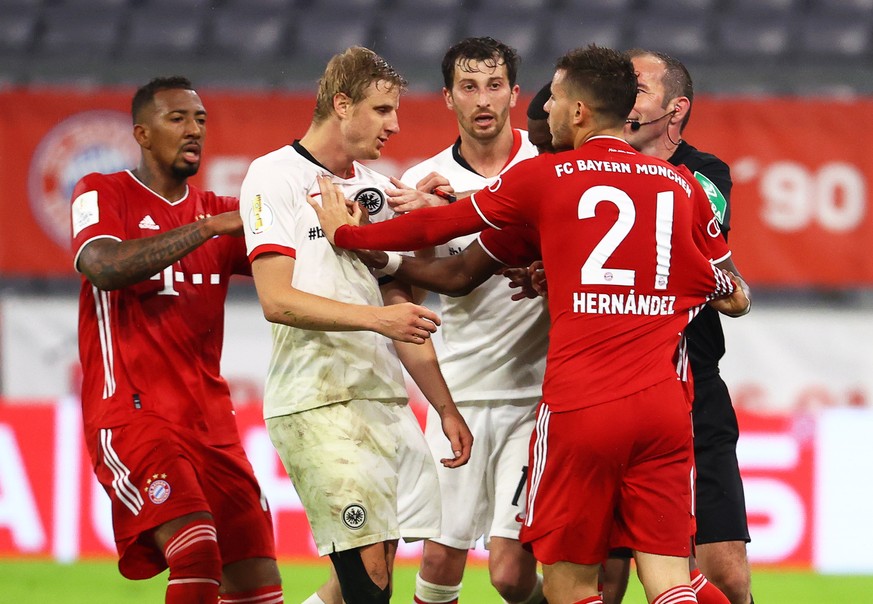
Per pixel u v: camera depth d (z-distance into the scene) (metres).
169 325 15.91
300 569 28.39
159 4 44.78
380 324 14.40
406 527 15.77
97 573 27.91
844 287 35.47
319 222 15.27
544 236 14.20
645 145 17.17
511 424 17.69
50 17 44.28
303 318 14.55
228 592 16.38
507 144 17.88
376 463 15.24
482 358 17.73
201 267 16.22
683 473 14.20
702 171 17.00
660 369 14.02
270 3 44.94
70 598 24.88
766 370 36.19
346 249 15.35
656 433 13.93
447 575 18.19
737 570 16.38
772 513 29.14
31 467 29.84
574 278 13.98
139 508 15.37
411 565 29.86
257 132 35.62
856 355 36.00
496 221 14.45
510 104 17.44
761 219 35.44
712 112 35.44
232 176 35.62
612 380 13.86
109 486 15.63
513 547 17.44
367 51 15.34
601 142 14.36
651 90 16.83
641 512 14.11
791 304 37.72
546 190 14.12
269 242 14.82
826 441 29.17
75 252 15.63
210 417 16.08
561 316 14.13
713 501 16.39
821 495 29.08
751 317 36.25
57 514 29.75
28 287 39.28
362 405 15.34
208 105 35.69
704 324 16.73
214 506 16.05
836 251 35.31
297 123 35.59
